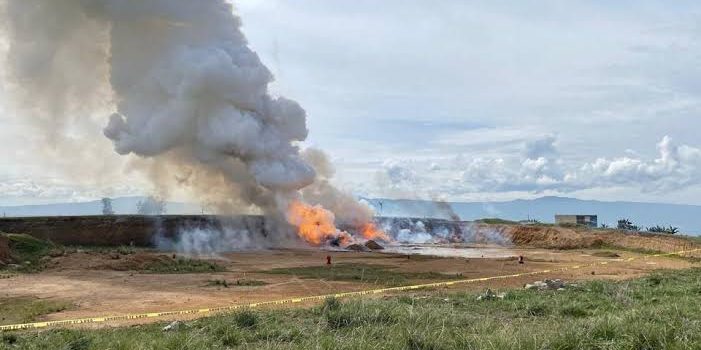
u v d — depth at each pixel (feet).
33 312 73.31
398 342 33.73
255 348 38.37
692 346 29.96
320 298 82.12
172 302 82.53
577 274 117.80
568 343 31.50
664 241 191.83
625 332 32.96
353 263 147.13
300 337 41.81
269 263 148.36
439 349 32.78
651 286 79.71
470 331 38.99
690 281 84.58
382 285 100.32
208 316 63.98
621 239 206.28
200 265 133.90
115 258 136.98
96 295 90.38
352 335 36.60
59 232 203.62
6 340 50.78
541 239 234.58
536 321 46.37
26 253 138.21
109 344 40.75
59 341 45.06
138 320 66.23
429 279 110.83
